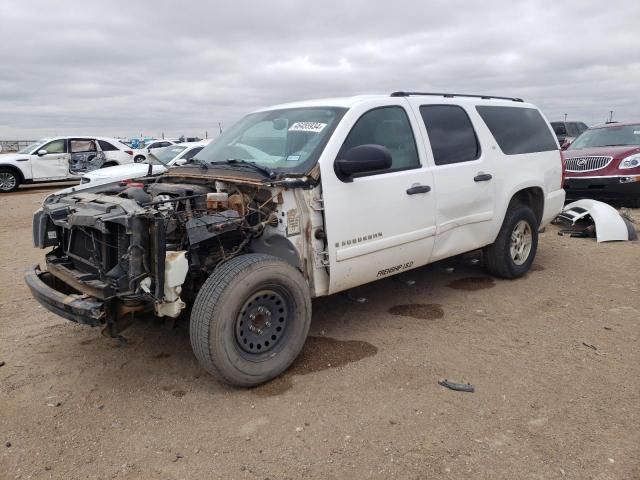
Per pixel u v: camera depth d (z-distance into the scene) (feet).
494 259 19.29
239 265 11.48
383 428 10.36
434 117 16.47
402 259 15.14
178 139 102.01
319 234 13.10
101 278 11.68
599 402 11.18
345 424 10.52
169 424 10.72
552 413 10.79
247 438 10.16
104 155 65.16
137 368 13.21
